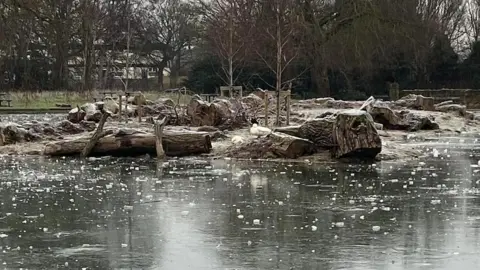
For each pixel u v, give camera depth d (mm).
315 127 18875
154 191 13266
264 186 13766
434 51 56969
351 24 47938
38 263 8086
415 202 11766
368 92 55562
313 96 50906
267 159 18672
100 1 65500
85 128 24219
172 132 19797
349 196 12461
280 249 8586
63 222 10391
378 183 14047
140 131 19953
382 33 47281
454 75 57750
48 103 46406
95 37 61438
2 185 14305
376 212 10906
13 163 18516
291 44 45281
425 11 58656
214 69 57312
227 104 26016
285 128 19359
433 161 18016
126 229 9844
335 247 8664
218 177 15219
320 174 15500
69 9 55250
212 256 8297
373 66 51844
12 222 10422
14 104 45812
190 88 60438
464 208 11172
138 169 16891
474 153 20125
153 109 31250
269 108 31141
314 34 48312
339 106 35031
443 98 44719
